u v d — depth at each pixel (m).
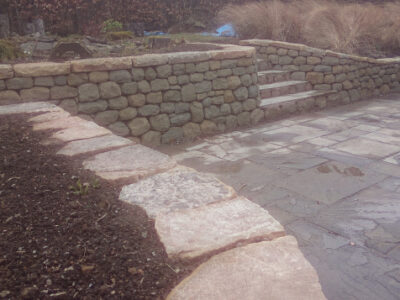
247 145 5.73
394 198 3.69
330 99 8.30
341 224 3.21
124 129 5.58
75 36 8.98
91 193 1.97
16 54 6.17
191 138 6.26
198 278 1.30
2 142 2.72
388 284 2.41
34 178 2.14
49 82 4.90
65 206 1.83
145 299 1.25
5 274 1.34
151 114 5.80
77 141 2.78
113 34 9.16
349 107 8.23
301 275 1.30
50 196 1.93
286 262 1.37
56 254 1.46
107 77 5.29
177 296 1.22
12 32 8.80
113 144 2.70
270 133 6.36
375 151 5.18
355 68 8.68
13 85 4.68
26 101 4.76
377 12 9.96
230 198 1.85
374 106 8.20
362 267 2.59
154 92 5.77
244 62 6.78
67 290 1.28
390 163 4.69
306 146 5.52
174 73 5.91
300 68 8.66
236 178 4.37
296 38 9.55
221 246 1.46
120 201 1.87
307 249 2.84
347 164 4.69
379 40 10.02
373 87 9.31
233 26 10.21
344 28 9.29
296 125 6.82
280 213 3.45
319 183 4.13
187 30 11.81
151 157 2.44
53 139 2.83
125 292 1.27
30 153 2.52
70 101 5.09
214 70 6.39
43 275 1.34
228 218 1.66
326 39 9.09
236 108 6.81
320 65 8.31
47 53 6.84
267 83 8.33
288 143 5.71
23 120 3.38
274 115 7.38
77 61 5.07
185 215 1.69
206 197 1.85
